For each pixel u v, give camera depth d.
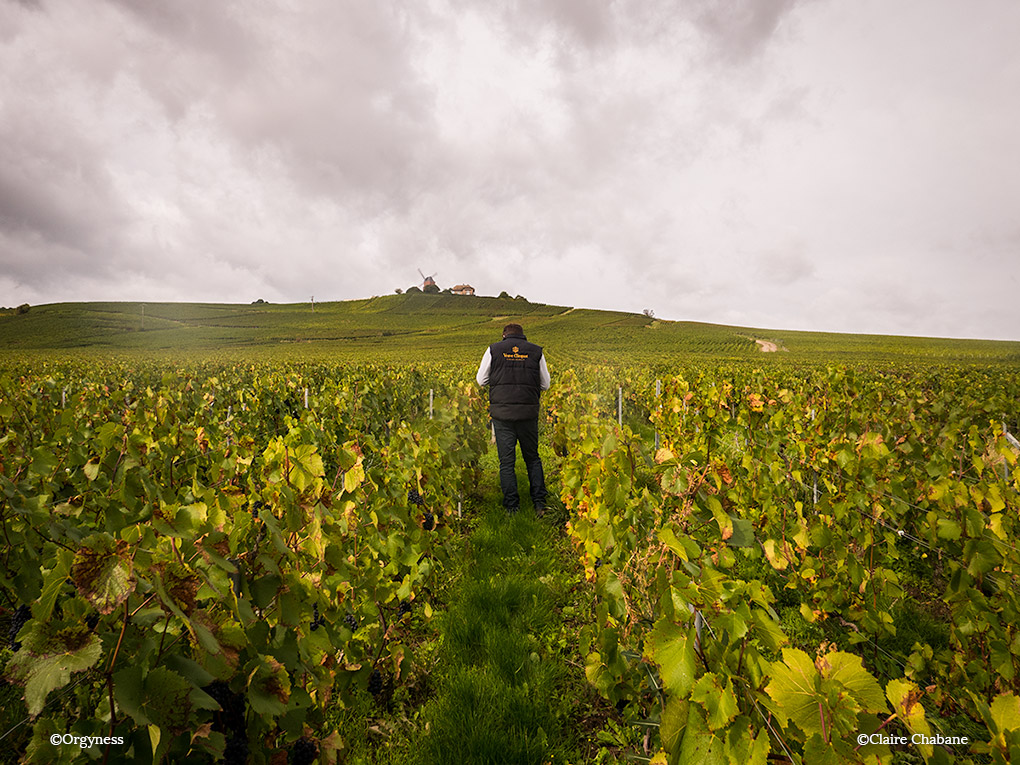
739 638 1.47
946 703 2.43
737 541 2.02
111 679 1.08
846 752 1.04
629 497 2.63
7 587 2.31
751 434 4.69
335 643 2.06
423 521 3.64
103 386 7.68
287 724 1.51
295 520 1.86
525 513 5.25
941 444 4.00
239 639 1.33
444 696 2.56
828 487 3.63
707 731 1.34
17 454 3.08
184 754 1.20
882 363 34.41
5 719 1.79
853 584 2.88
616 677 2.27
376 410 8.09
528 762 2.21
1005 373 16.39
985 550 2.36
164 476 3.72
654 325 85.06
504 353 5.30
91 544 1.12
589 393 9.09
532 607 3.38
